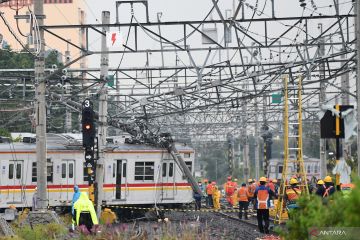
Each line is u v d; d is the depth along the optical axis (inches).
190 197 3523.6
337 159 1413.6
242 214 3796.8
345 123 1408.7
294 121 5541.3
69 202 3326.8
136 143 3535.9
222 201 5147.6
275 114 5890.8
